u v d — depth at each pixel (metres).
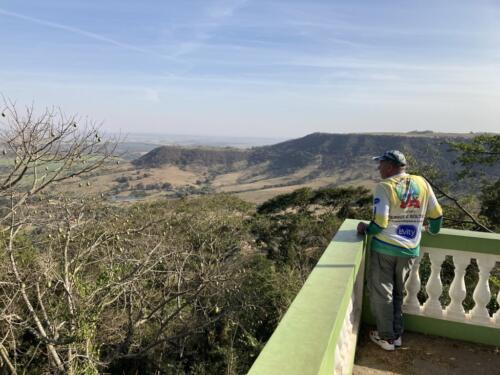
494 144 14.28
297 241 23.42
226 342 10.35
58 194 6.97
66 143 6.57
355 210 27.94
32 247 7.19
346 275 2.01
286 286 12.20
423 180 2.64
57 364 6.30
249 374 1.14
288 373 1.15
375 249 2.68
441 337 2.98
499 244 2.70
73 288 6.80
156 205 16.52
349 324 2.44
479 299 2.86
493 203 14.63
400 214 2.55
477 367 2.65
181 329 9.91
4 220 6.34
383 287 2.68
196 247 12.87
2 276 6.88
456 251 2.85
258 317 11.45
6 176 6.20
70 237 7.05
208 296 9.74
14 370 6.22
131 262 8.12
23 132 6.12
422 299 4.21
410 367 2.65
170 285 9.52
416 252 2.63
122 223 8.48
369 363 2.69
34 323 7.30
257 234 23.53
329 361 1.38
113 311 8.85
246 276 11.50
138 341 9.40
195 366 9.70
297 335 1.39
